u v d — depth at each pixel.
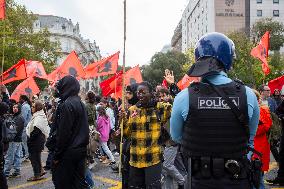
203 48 3.04
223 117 2.82
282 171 8.13
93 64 12.31
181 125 2.98
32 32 38.94
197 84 2.95
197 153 2.85
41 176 9.50
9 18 35.97
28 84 14.16
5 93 10.95
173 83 4.81
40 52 39.28
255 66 41.09
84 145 5.36
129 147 5.88
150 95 5.55
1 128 6.46
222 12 79.88
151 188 5.45
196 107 2.87
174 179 6.57
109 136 11.87
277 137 8.03
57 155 5.22
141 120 5.52
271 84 13.67
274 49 65.69
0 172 6.52
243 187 2.83
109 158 11.20
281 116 8.20
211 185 2.81
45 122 9.19
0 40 30.20
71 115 5.22
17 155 9.84
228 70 3.11
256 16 80.25
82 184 5.40
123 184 6.05
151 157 5.48
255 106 2.93
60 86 5.43
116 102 15.09
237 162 2.79
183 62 72.94
